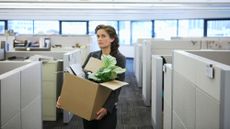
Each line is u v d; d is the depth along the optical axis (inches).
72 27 445.1
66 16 428.1
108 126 77.9
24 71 72.0
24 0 241.8
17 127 66.6
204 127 56.1
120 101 197.0
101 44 81.1
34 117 83.1
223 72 46.2
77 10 394.9
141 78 238.5
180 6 311.3
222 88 46.5
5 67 89.4
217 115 48.8
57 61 149.6
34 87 82.7
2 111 56.2
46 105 150.3
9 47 193.6
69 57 142.9
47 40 207.2
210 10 378.0
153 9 358.9
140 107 181.6
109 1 247.6
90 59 80.1
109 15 429.7
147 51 179.8
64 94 75.2
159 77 127.2
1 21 439.5
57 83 149.7
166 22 420.8
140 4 277.1
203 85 56.7
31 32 443.8
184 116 74.2
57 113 152.8
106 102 75.1
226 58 93.7
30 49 190.4
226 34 386.6
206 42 177.6
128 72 334.3
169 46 178.9
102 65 75.5
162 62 128.0
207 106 54.2
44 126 142.9
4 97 57.4
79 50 178.7
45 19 429.1
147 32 436.5
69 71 77.2
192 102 65.5
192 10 381.7
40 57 150.7
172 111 91.4
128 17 429.1
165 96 105.5
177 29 414.9
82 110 73.1
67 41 236.4
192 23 403.2
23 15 425.1
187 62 70.5
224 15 377.1
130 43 446.6
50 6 316.5
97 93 71.7
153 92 140.3
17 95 66.3
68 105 74.9
